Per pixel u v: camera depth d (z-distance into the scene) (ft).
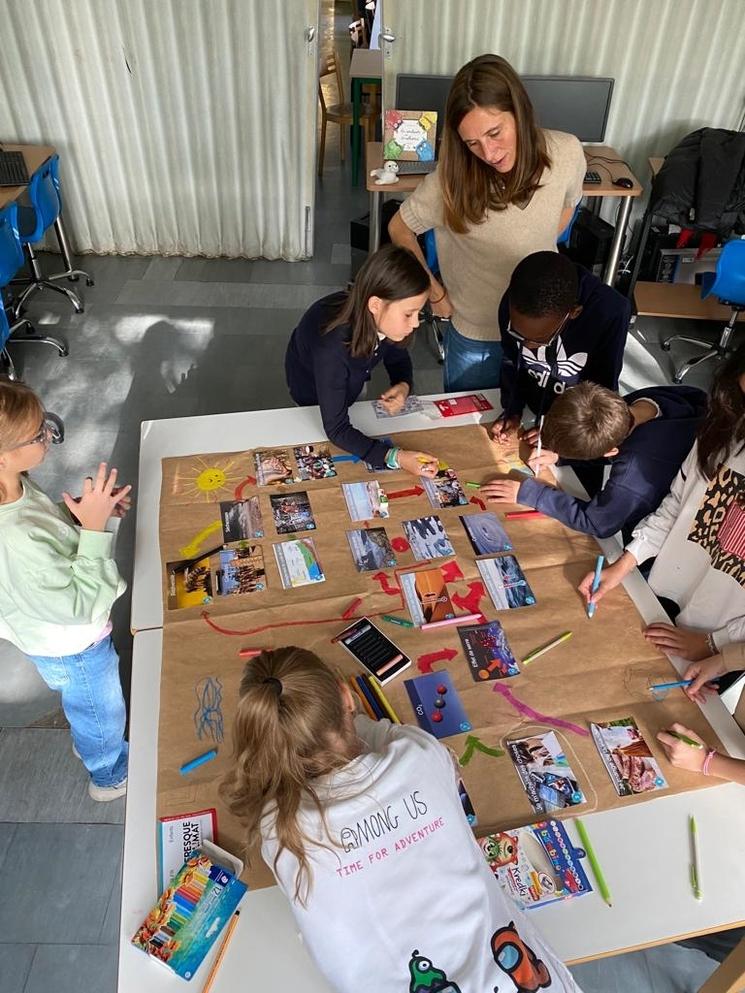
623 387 12.28
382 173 12.28
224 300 13.99
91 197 14.66
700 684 4.81
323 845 3.29
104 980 5.93
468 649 5.00
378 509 5.96
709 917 3.87
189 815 4.17
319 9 12.66
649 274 14.01
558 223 7.17
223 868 3.96
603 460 6.41
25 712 7.60
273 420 6.84
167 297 14.02
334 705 3.41
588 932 3.81
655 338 13.42
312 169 14.21
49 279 13.76
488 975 3.36
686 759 4.42
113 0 12.48
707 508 5.22
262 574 5.42
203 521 5.82
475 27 13.07
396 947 3.33
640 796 4.31
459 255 7.35
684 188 12.13
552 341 6.30
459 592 5.36
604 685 4.85
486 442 6.66
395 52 13.34
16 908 6.29
